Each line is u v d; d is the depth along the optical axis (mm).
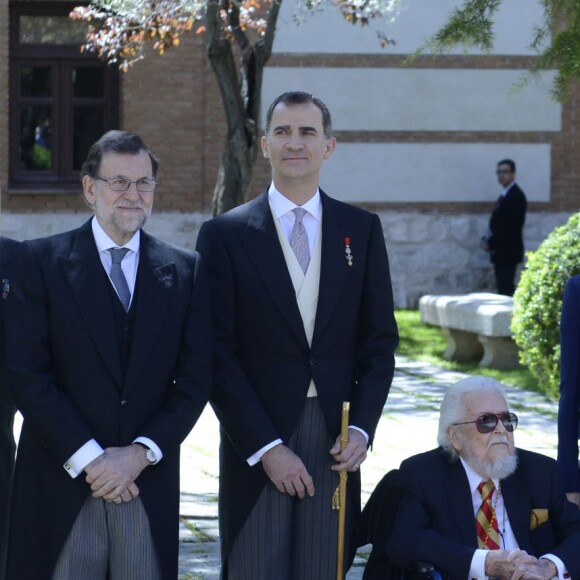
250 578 5637
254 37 18938
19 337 5211
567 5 8461
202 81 20812
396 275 21469
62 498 5172
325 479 5672
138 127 20766
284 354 5652
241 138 15891
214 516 8531
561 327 6043
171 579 5293
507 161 20672
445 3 21109
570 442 5973
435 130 21422
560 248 11836
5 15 20094
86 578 5195
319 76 21125
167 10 14648
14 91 20953
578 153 21750
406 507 5754
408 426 11680
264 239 5688
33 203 20812
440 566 5523
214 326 5680
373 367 5762
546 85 21484
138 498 5223
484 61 21391
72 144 21125
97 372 5211
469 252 21594
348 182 21375
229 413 5590
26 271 5281
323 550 5660
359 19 16547
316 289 5707
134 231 5277
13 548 5258
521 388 13727
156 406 5297
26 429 5312
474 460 5738
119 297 5297
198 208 20984
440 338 17547
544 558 5645
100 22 17984
